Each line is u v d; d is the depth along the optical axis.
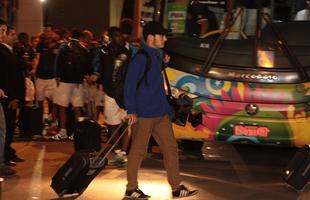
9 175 8.11
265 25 8.66
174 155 7.10
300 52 8.46
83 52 10.88
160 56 6.97
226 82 8.55
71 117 10.96
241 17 8.77
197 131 8.66
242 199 7.17
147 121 6.92
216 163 9.26
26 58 11.66
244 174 8.52
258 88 8.46
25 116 10.76
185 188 7.19
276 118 8.44
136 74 6.75
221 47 8.66
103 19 17.97
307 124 8.39
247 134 8.52
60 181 6.83
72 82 10.84
